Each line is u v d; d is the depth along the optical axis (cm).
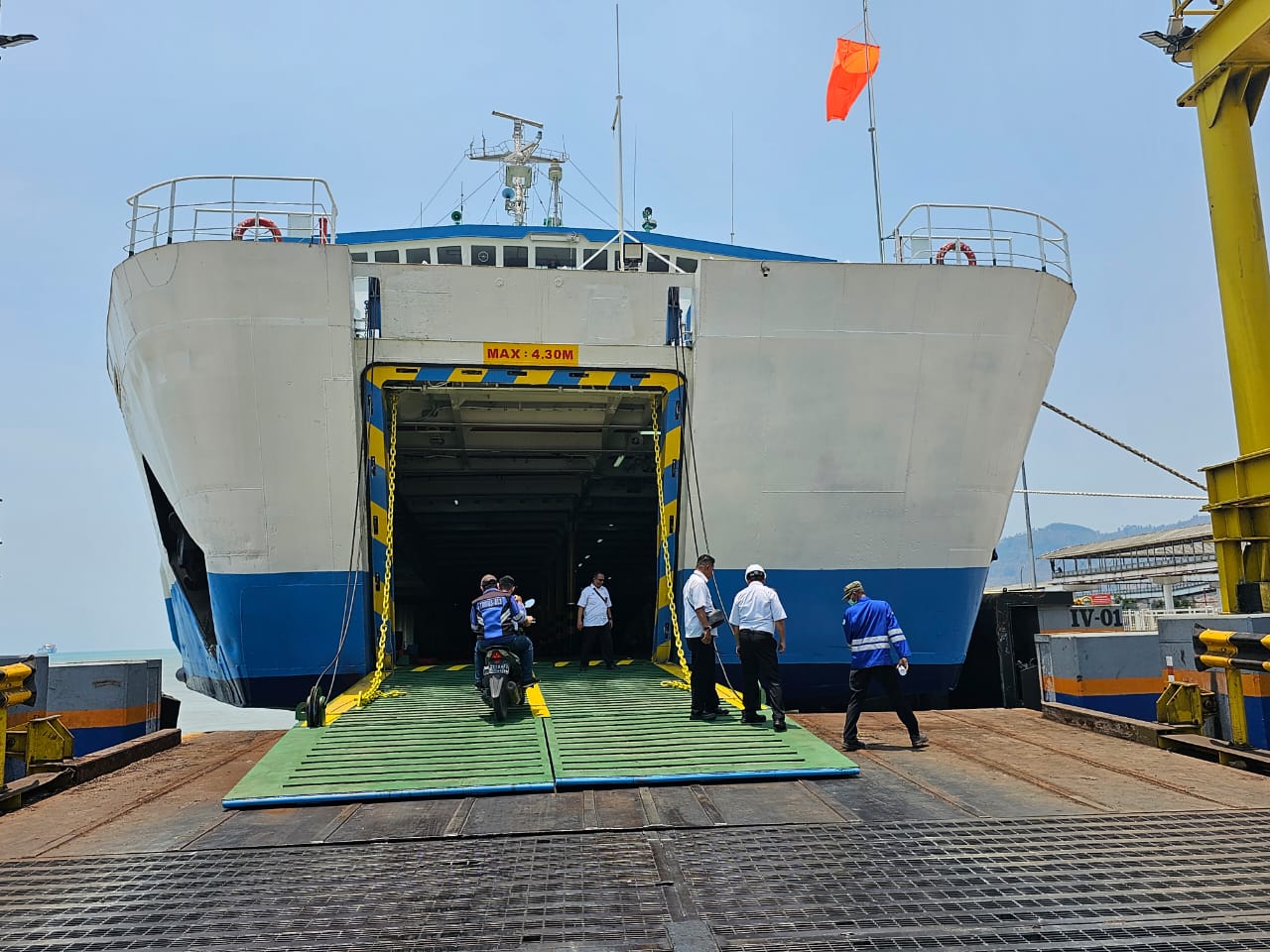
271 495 914
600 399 1090
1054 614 1150
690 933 322
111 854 436
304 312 891
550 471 1423
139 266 886
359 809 513
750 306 952
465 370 941
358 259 1527
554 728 693
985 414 1005
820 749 629
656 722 712
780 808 498
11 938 332
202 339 884
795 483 985
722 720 722
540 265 1530
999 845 423
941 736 736
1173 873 380
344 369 906
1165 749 661
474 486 1545
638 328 963
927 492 1004
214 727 2697
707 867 398
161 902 367
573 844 438
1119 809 488
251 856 430
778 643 712
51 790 576
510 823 476
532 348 948
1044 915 334
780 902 352
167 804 542
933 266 966
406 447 1277
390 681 931
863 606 697
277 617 926
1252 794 519
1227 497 875
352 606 933
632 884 378
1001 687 1131
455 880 388
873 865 396
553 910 349
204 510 927
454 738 662
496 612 754
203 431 904
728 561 990
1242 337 974
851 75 1317
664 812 493
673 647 1046
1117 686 830
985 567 1048
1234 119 995
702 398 965
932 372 984
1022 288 987
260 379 895
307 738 663
